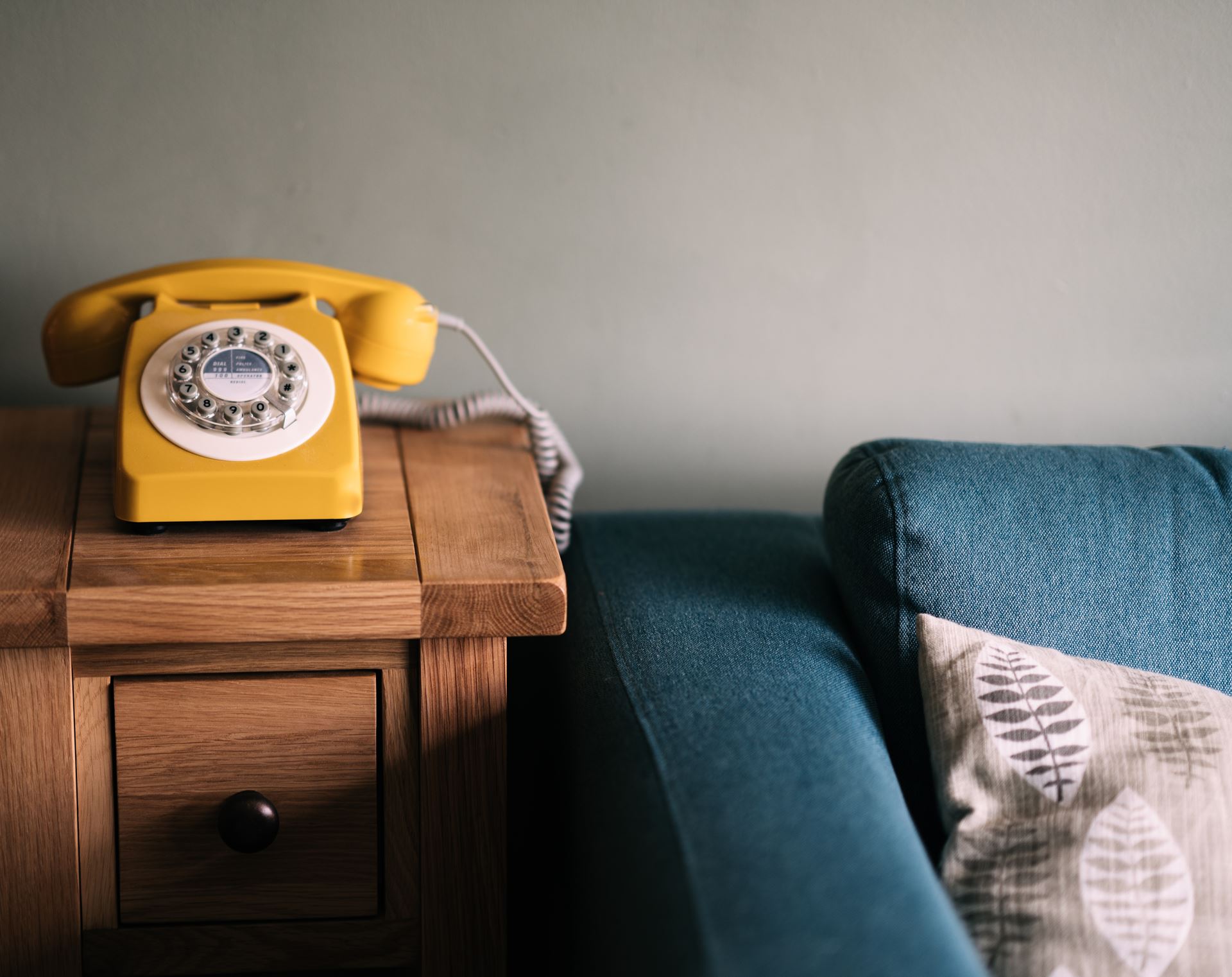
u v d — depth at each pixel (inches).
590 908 35.5
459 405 47.8
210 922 38.0
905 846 30.6
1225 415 54.8
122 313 41.2
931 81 49.4
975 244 52.0
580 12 47.6
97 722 35.8
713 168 50.3
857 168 50.6
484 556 37.2
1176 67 49.4
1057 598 39.9
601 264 51.4
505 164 49.5
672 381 53.7
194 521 37.5
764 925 27.2
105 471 42.5
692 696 36.3
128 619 34.1
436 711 36.9
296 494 37.7
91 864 36.9
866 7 48.3
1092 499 40.8
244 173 48.6
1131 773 33.9
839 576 42.4
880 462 41.3
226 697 36.0
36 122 46.9
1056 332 53.4
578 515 50.9
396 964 39.3
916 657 39.9
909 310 52.9
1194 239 52.0
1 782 35.5
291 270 41.3
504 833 38.4
